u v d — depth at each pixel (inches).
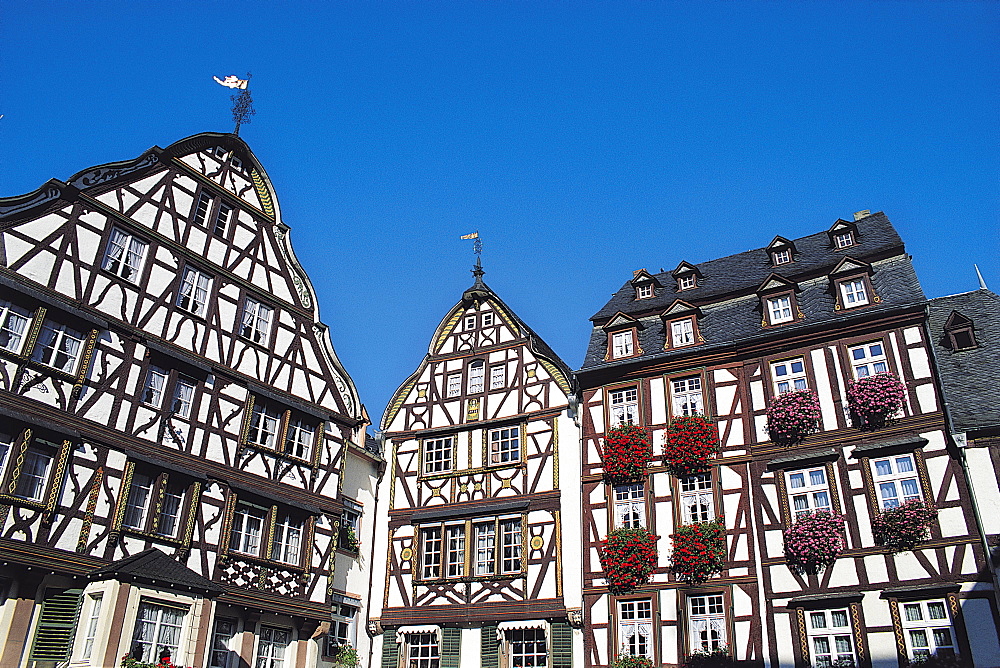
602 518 834.8
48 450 657.6
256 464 812.0
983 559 666.8
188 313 796.6
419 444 981.2
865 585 702.5
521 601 845.8
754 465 792.3
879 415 754.8
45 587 641.6
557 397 924.6
